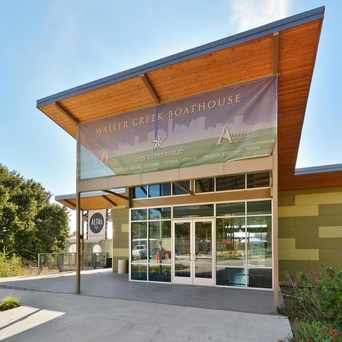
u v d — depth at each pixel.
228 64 6.92
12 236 24.03
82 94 8.38
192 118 7.82
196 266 10.46
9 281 11.70
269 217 9.65
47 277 13.00
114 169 8.80
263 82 7.05
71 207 16.98
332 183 11.40
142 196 11.91
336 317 5.04
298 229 11.77
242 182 10.19
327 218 11.48
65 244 29.16
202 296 8.25
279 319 5.91
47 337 5.12
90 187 9.11
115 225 15.24
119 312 6.64
